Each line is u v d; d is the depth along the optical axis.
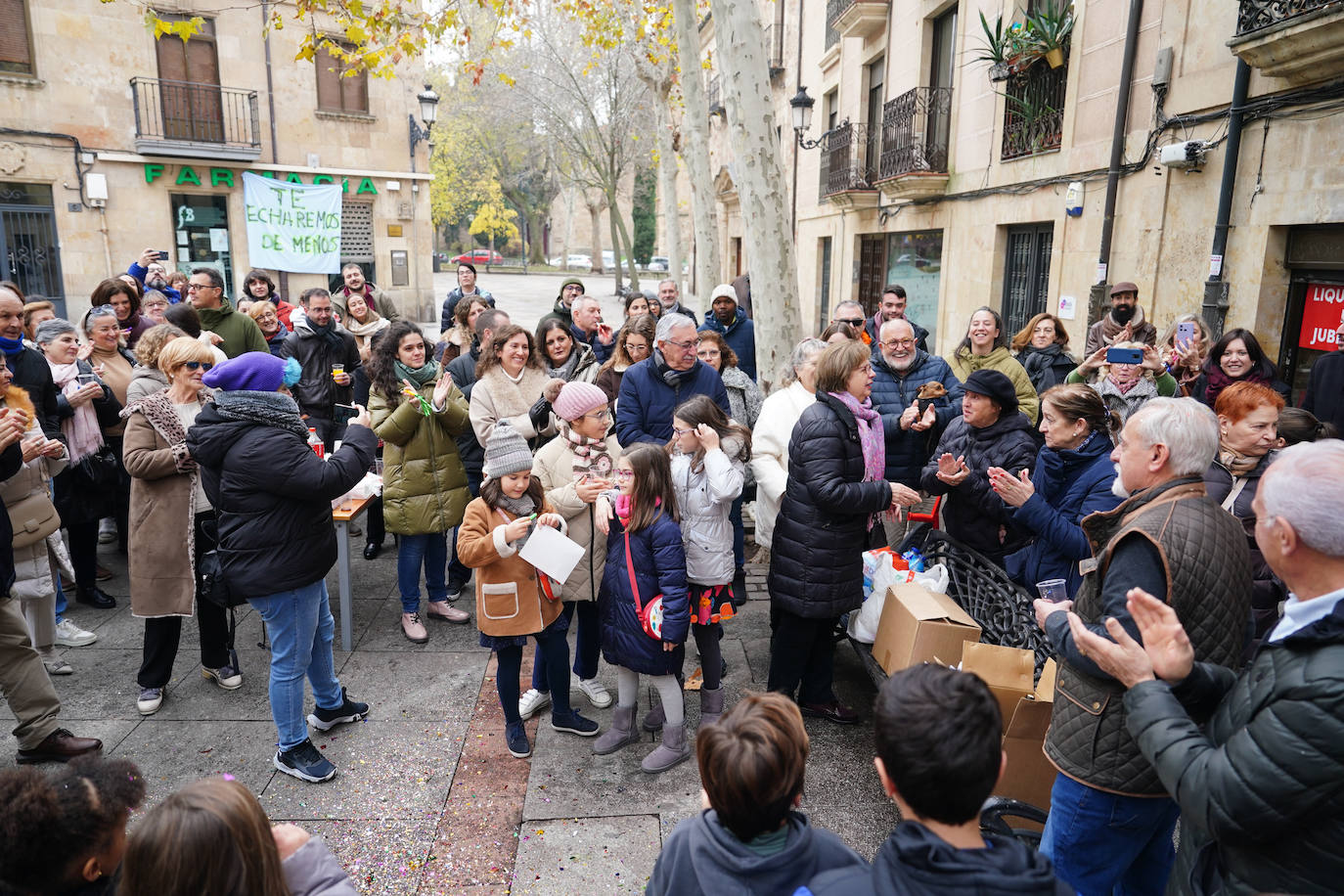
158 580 3.75
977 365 5.45
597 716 3.96
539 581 3.54
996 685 2.75
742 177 6.87
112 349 5.26
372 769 3.50
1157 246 7.24
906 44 12.73
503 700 3.58
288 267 18.77
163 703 4.00
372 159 19.62
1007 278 10.37
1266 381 4.77
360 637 4.75
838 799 3.29
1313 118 5.67
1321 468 1.55
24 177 15.30
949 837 1.46
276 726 3.54
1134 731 1.75
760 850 1.65
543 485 4.03
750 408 5.51
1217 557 1.96
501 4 12.88
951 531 3.95
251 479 3.07
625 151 29.12
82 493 4.84
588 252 62.19
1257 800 1.47
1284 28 5.33
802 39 18.50
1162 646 1.75
